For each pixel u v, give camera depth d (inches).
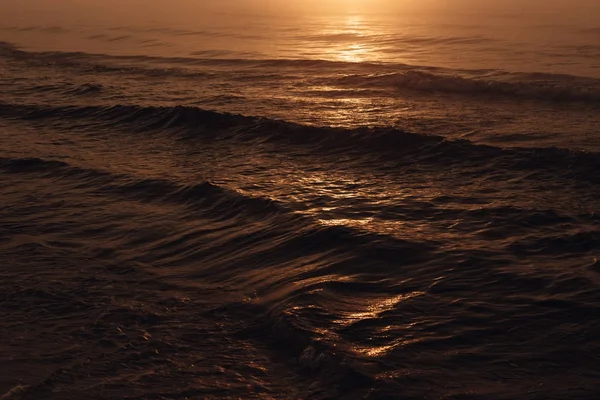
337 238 283.7
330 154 437.1
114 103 612.4
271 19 1627.7
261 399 175.3
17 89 713.6
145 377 187.3
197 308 231.5
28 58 985.5
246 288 246.4
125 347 204.5
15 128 542.0
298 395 176.7
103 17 1686.8
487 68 805.2
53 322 223.5
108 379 186.4
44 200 361.4
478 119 529.7
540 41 1068.5
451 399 171.5
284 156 436.5
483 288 235.8
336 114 554.3
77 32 1366.9
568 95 605.9
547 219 302.7
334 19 1620.3
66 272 266.4
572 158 389.4
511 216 307.9
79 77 790.5
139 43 1163.9
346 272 254.1
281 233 295.9
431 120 527.8
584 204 323.6
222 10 1907.0
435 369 186.1
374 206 328.5
